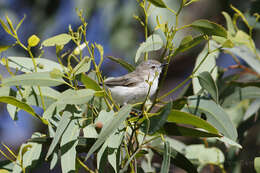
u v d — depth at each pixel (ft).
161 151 28.32
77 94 24.47
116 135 25.03
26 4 51.67
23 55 49.14
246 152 38.52
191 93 33.86
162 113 23.88
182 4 24.41
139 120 25.13
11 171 26.78
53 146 23.61
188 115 24.36
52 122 27.43
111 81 39.17
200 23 25.14
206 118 27.84
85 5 49.32
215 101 25.90
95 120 25.75
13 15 50.37
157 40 29.71
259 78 37.22
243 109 37.52
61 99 24.00
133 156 24.25
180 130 25.77
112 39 48.91
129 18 48.39
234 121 37.17
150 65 41.42
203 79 26.43
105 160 24.79
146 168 32.60
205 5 53.93
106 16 48.88
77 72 24.98
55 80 25.46
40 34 50.55
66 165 24.17
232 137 26.81
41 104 27.63
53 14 51.42
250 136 40.78
